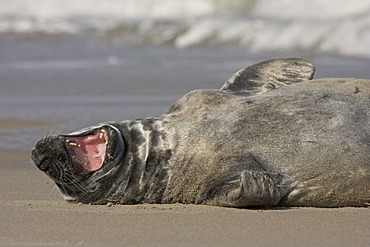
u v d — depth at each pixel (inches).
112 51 3075.8
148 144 917.8
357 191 884.0
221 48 3063.5
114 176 896.3
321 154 885.2
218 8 3836.1
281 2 3607.3
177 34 3348.9
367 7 3331.7
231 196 853.2
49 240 671.1
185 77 2272.4
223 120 928.9
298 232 717.9
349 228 739.4
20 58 2908.5
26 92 2100.1
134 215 806.5
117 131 895.7
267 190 841.5
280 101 940.6
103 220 774.5
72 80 2309.3
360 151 885.8
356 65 2370.8
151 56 2893.7
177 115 954.1
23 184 1055.6
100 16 4092.0
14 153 1316.4
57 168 874.1
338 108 920.3
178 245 652.1
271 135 902.4
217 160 897.5
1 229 722.8
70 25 3767.2
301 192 883.4
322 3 3459.6
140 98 1915.6
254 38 3112.7
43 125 1577.3
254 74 1130.7
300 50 2896.2
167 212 830.5
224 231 719.7
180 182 905.5
